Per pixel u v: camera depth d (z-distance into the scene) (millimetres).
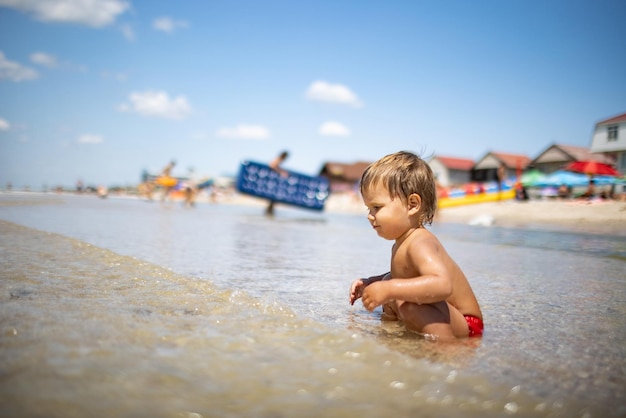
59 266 3422
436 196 2539
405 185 2412
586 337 2162
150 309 2211
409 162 2463
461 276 2314
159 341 1669
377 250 6172
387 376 1424
